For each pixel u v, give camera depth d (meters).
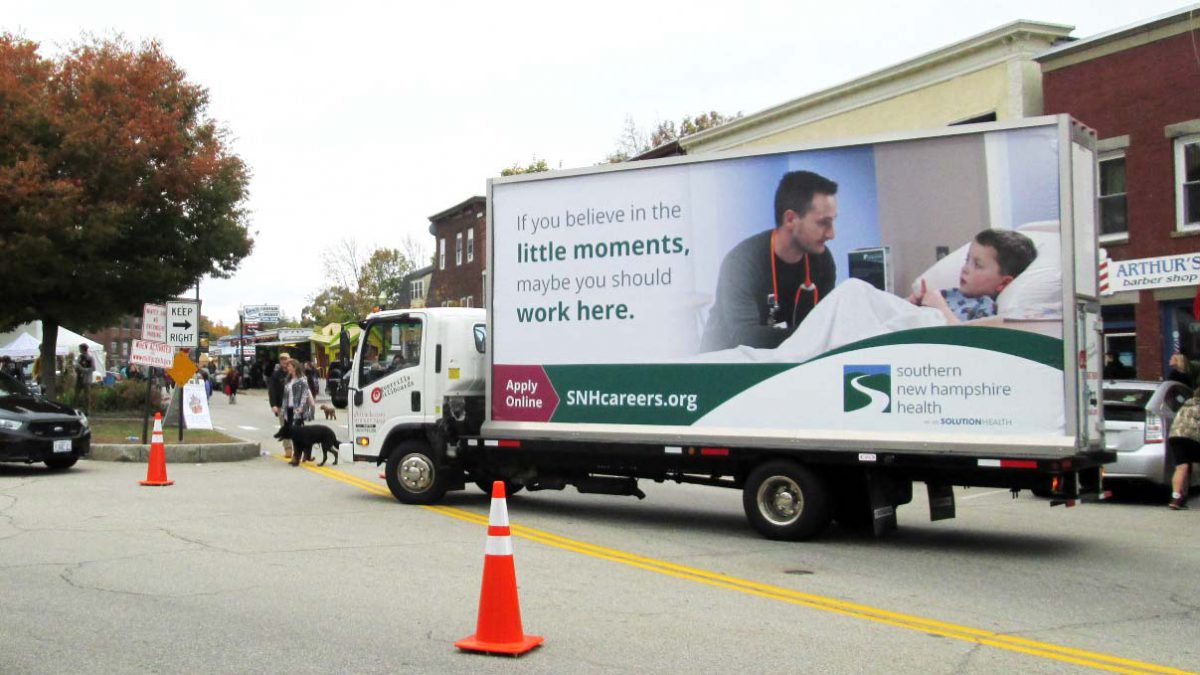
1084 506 13.94
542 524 11.64
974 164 9.59
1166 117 19.61
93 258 24.61
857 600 7.93
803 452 10.23
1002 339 9.38
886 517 10.13
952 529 11.70
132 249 26.31
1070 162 9.29
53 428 15.93
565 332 11.56
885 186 9.95
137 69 25.42
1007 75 21.92
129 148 24.45
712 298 10.73
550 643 6.51
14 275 23.81
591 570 8.98
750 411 10.48
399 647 6.37
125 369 55.00
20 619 6.97
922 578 8.82
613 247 11.30
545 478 12.28
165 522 11.25
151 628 6.77
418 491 12.85
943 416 9.59
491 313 12.02
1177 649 6.60
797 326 10.27
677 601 7.79
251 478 16.00
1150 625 7.24
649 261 11.09
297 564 8.98
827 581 8.66
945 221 9.68
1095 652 6.49
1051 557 9.90
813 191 10.27
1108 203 20.78
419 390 12.76
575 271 11.51
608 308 11.30
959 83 22.94
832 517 11.12
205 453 18.75
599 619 7.18
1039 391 9.23
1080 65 20.92
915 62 23.61
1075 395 9.12
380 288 67.75
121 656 6.13
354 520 11.64
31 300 25.31
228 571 8.64
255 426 28.53
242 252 28.44
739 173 10.64
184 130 26.70
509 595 6.33
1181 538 11.16
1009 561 9.66
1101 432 9.84
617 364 11.23
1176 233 19.48
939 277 9.67
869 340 9.93
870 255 9.98
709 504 13.61
